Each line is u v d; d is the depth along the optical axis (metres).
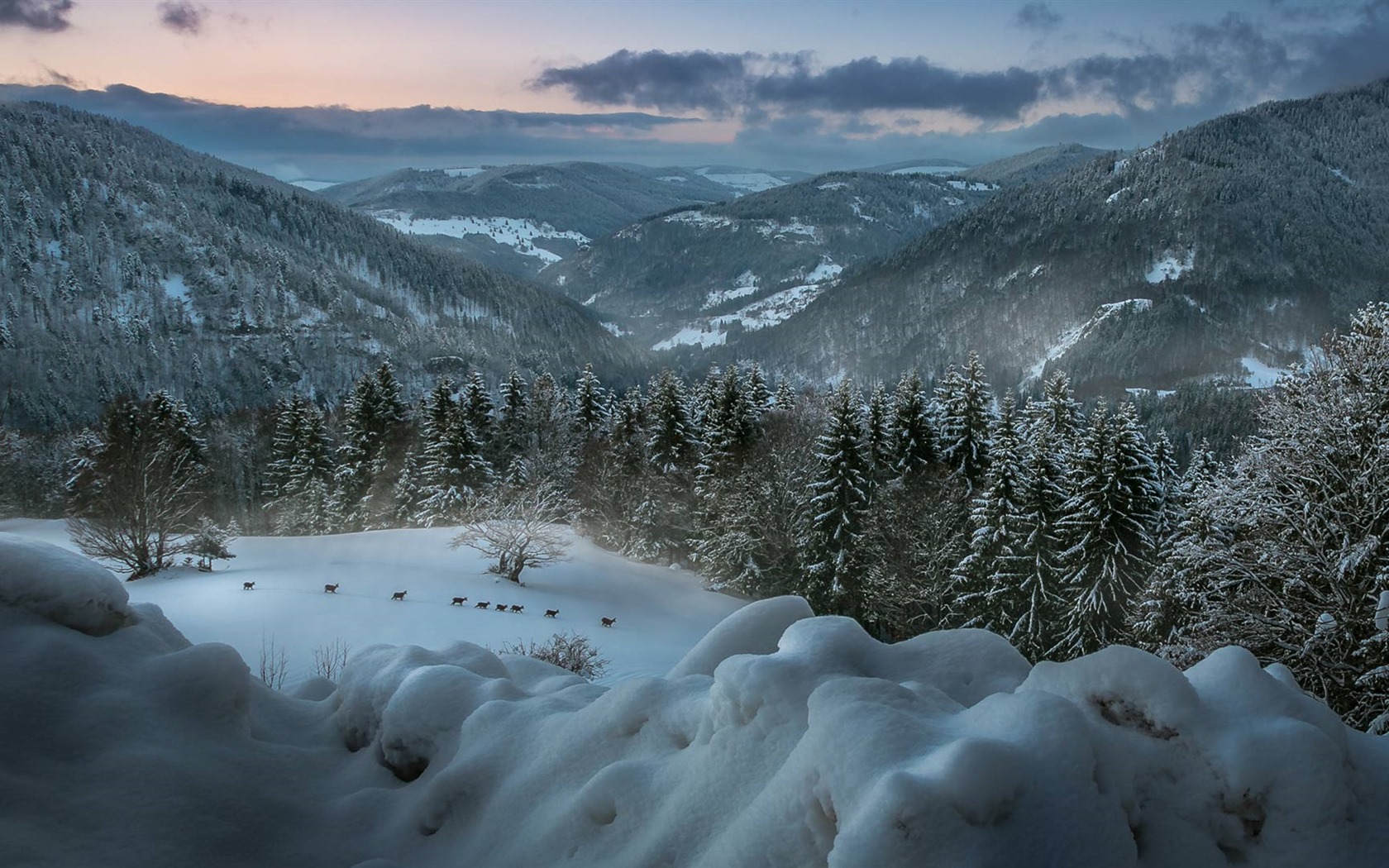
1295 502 16.16
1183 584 18.50
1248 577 16.16
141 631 5.07
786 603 5.61
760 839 3.02
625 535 54.12
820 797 2.97
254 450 74.31
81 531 39.00
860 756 2.92
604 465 56.03
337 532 59.50
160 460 41.12
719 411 48.16
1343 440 15.54
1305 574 15.30
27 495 71.75
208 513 67.50
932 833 2.56
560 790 3.97
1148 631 23.25
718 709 3.76
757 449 46.56
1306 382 16.81
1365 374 15.84
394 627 31.75
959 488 39.62
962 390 42.44
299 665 25.23
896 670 4.26
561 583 44.56
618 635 35.56
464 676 5.06
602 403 63.31
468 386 61.34
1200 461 36.03
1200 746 3.25
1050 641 32.97
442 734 4.72
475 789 4.21
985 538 33.62
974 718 3.36
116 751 4.06
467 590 39.94
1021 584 32.62
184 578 38.28
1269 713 3.44
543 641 32.22
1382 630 12.77
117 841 3.60
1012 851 2.64
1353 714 13.82
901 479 41.41
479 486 55.38
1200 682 3.71
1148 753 3.29
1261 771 3.11
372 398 60.16
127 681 4.52
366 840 4.18
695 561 50.34
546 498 46.94
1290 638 15.58
